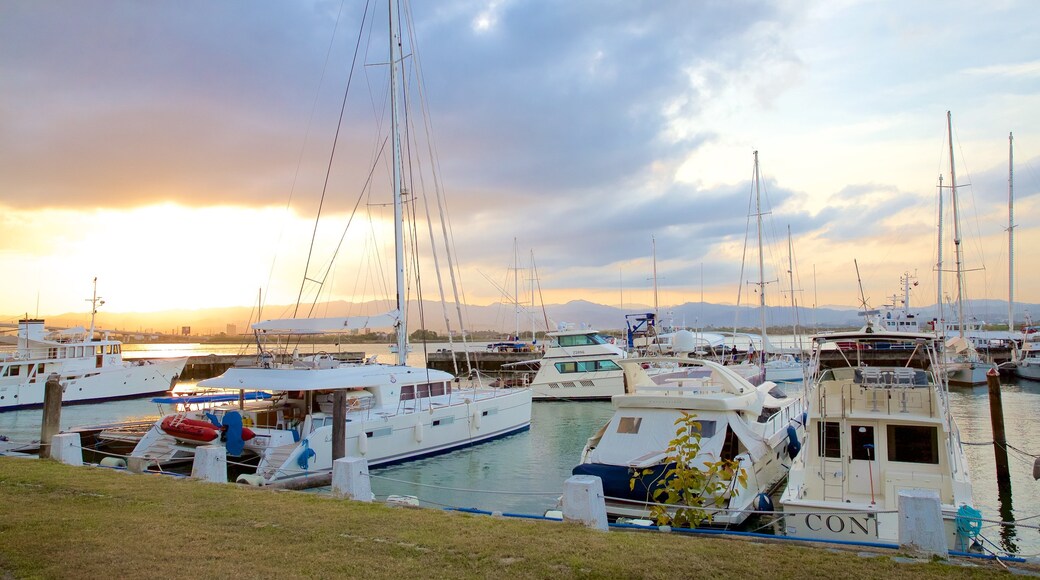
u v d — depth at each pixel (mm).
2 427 32875
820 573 6660
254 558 6914
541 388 39188
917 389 14078
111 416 37406
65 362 43094
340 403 15500
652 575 6516
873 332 16781
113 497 10008
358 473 10781
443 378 23438
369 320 21891
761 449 15008
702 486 10828
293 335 23438
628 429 14922
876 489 12930
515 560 6914
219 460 12422
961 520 10594
